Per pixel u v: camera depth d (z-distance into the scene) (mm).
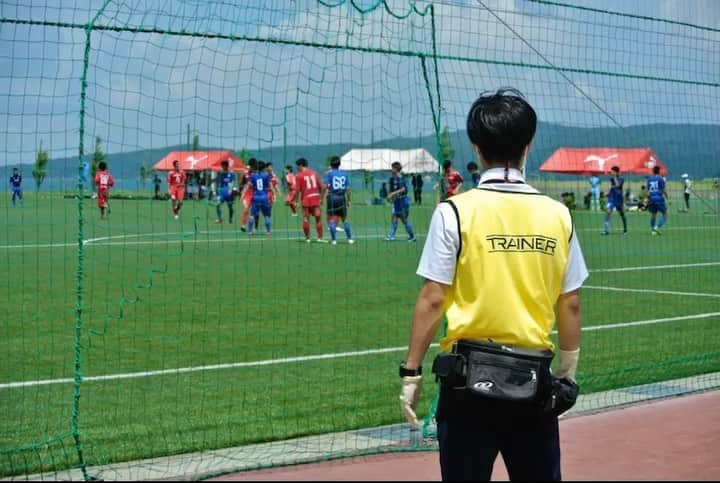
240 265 20328
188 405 8320
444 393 4070
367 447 6969
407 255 22719
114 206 31672
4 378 9320
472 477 4047
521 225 4059
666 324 13102
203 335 11789
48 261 20812
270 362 10195
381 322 12922
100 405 8305
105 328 12219
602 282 18266
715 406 8047
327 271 19219
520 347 4023
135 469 6441
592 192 37250
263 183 28344
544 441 4105
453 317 4066
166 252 23094
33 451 6879
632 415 7660
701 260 23047
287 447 7023
